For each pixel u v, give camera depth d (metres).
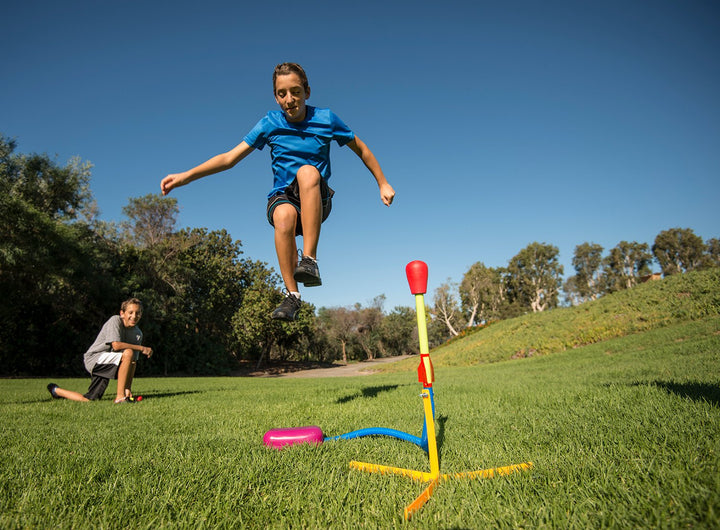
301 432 2.34
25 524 1.27
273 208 2.81
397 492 1.53
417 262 1.75
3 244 15.54
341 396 5.03
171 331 26.58
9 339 20.53
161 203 27.69
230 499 1.46
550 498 1.38
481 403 3.80
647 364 7.77
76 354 22.33
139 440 2.45
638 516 1.18
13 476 1.72
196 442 2.33
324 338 51.12
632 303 16.67
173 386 9.76
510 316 58.47
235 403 4.65
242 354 39.66
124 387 5.07
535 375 7.85
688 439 1.90
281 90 2.77
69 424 3.21
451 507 1.35
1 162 18.25
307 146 2.86
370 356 54.03
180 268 26.94
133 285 23.52
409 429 2.75
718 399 2.80
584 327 16.42
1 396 6.32
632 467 1.58
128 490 1.53
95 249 21.62
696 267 59.78
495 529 1.19
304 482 1.64
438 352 25.38
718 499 1.20
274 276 35.03
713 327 11.65
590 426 2.39
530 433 2.41
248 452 2.07
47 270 17.06
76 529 1.24
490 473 1.64
